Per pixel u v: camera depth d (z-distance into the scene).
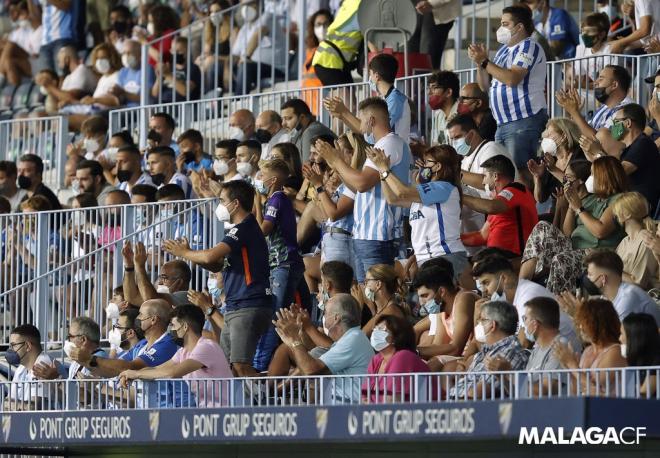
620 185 37.88
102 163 55.38
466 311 35.81
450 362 34.72
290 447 35.03
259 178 41.28
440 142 46.66
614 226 37.56
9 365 44.19
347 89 50.41
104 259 46.06
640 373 30.38
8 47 71.12
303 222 42.91
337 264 37.88
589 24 49.00
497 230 39.16
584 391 30.92
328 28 52.34
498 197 39.03
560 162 41.00
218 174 47.34
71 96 65.25
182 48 60.78
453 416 30.52
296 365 37.59
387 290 37.16
